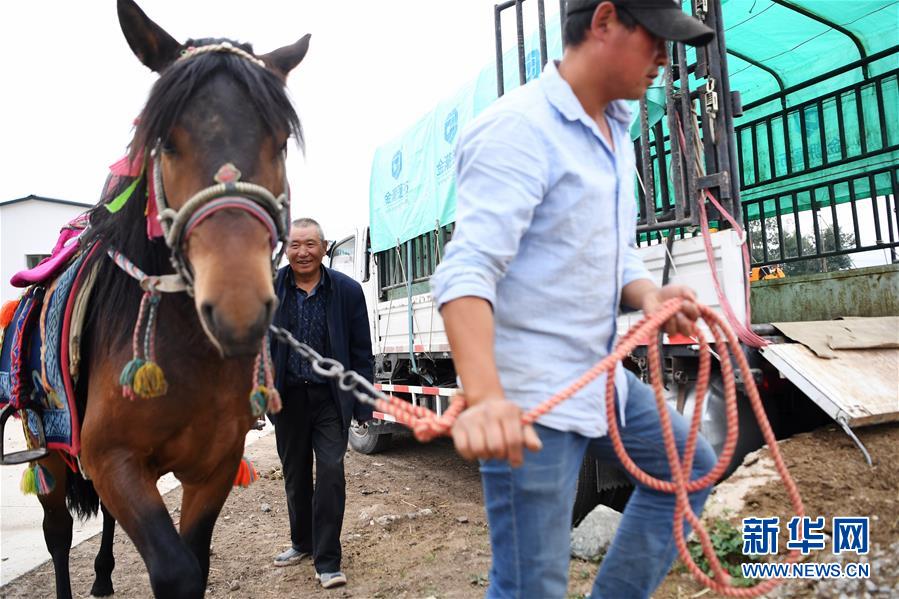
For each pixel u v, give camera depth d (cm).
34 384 267
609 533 325
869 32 480
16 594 346
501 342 149
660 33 139
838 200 509
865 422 283
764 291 477
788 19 476
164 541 201
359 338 369
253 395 215
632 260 176
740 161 591
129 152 210
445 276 133
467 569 341
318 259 363
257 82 194
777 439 344
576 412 147
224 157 180
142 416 211
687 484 149
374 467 645
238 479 274
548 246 148
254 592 334
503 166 140
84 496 321
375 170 718
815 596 243
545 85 151
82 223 302
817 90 525
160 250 217
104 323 223
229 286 162
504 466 144
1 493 586
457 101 546
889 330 346
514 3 422
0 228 2006
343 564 365
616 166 157
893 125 466
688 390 340
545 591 143
